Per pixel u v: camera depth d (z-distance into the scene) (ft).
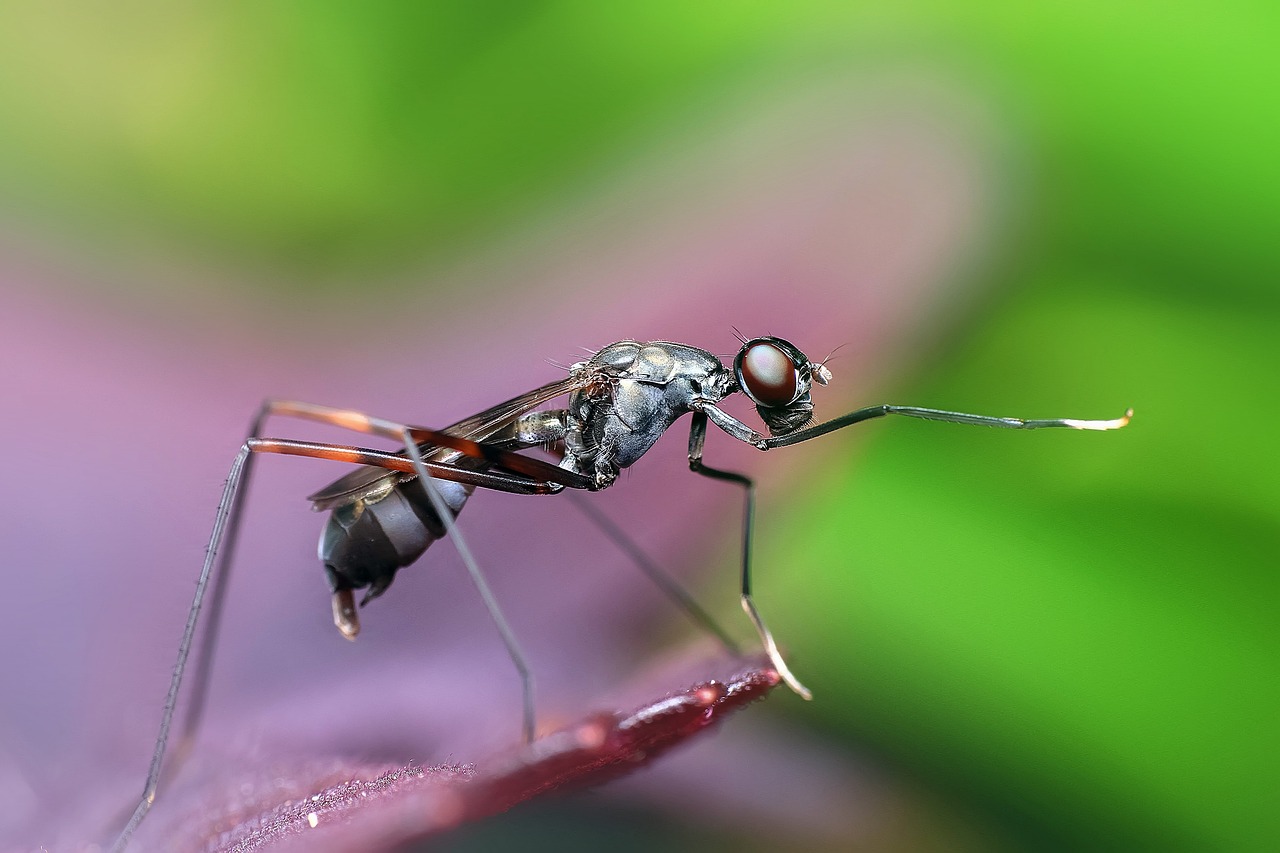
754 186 0.22
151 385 0.22
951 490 0.22
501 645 0.21
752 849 0.21
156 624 0.21
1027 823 0.21
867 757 0.21
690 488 0.22
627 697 0.21
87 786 0.21
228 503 0.22
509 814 0.20
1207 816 0.21
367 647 0.21
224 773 0.21
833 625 0.22
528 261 0.22
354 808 0.20
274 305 0.22
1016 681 0.22
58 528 0.21
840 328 0.22
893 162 0.22
